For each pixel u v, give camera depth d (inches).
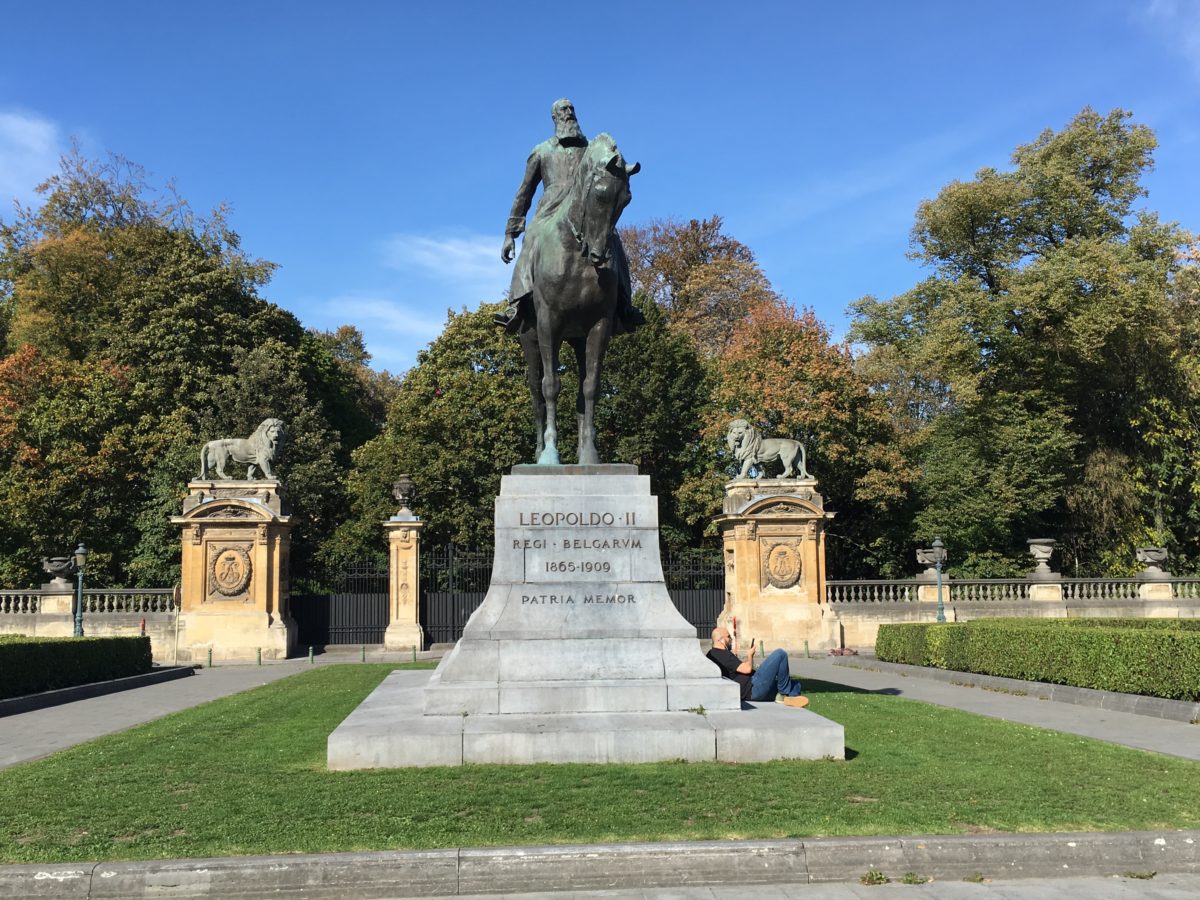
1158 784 341.7
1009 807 302.2
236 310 1935.3
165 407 1754.4
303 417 1798.7
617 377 1769.2
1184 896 245.0
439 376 1935.3
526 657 410.9
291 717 558.9
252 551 1291.8
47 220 2064.5
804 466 1429.6
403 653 1309.1
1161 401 1663.4
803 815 288.7
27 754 476.1
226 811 300.5
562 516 431.5
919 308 1834.4
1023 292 1617.9
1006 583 1427.2
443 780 335.9
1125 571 1621.6
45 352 1865.2
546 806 299.4
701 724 383.9
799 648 1348.4
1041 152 1749.5
